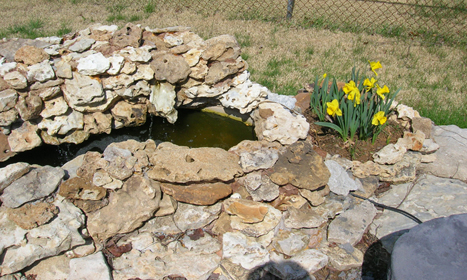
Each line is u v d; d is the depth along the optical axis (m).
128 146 2.80
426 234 2.10
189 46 3.26
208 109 3.77
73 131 3.14
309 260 2.71
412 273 1.92
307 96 3.79
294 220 2.84
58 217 2.47
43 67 2.84
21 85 2.77
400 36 6.60
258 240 2.77
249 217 2.69
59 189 2.52
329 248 2.83
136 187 2.63
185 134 3.52
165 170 2.67
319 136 3.39
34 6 7.25
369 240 2.93
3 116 2.80
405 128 3.62
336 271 2.73
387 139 3.40
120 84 3.08
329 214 2.94
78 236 2.50
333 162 3.08
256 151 2.90
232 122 3.70
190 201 2.67
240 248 2.71
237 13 7.31
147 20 6.74
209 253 2.72
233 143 3.44
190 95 3.39
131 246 2.69
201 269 2.65
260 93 3.34
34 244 2.40
